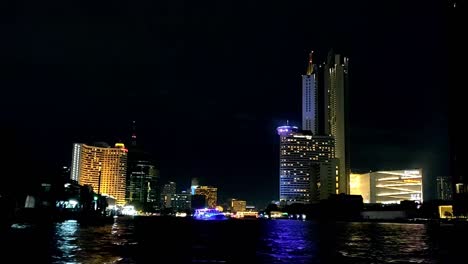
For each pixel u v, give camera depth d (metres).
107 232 153.50
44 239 107.44
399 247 107.38
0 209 163.12
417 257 84.44
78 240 109.62
